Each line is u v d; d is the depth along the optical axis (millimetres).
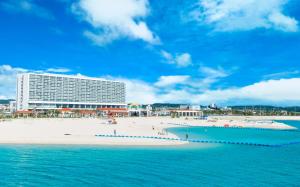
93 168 38906
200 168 39812
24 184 31891
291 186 32156
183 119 191500
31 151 50000
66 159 44156
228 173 37250
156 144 58625
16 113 188500
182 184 32469
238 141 72562
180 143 61625
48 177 34562
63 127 95500
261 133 104688
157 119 186500
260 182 33531
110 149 52656
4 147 53156
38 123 116562
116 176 35219
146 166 40406
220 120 184500
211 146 61281
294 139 82062
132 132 83312
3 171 37031
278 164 43125
